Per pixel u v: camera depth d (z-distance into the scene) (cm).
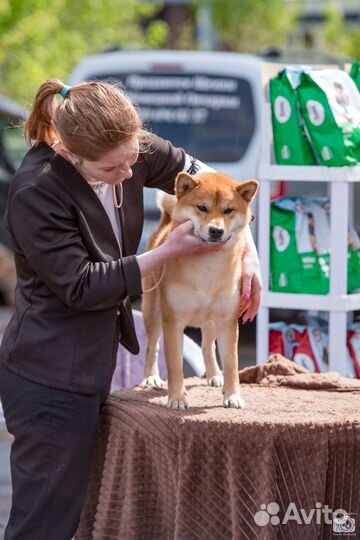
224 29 3259
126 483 570
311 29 3528
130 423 566
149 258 550
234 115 1307
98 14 2344
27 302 559
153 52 1345
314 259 727
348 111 710
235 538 538
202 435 539
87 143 523
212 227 570
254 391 632
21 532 549
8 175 1723
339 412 560
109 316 568
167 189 633
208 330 658
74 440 552
